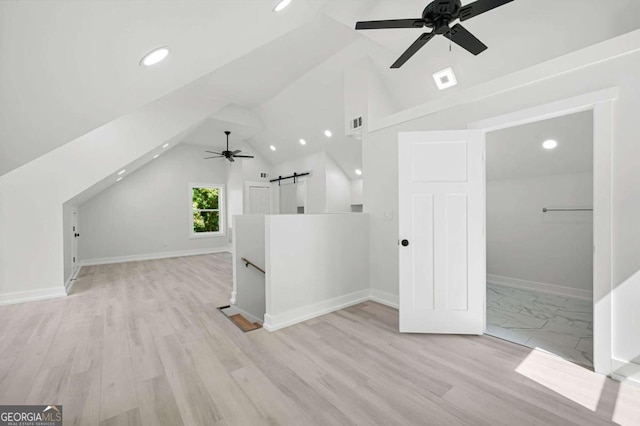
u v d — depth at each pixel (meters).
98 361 2.28
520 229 4.38
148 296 4.10
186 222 8.07
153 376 2.07
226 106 6.11
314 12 2.86
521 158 3.93
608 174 1.98
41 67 1.29
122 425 1.59
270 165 8.78
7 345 2.56
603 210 2.00
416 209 2.76
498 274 4.66
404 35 3.13
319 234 3.28
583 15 2.37
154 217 7.57
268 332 2.81
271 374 2.08
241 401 1.79
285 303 3.01
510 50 2.84
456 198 2.70
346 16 3.12
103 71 1.62
